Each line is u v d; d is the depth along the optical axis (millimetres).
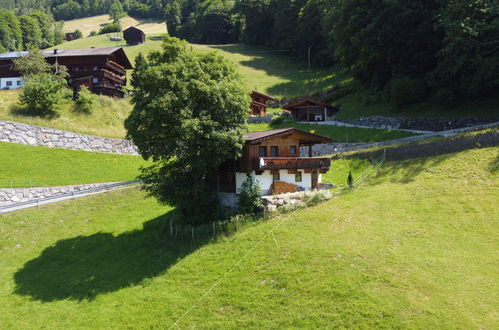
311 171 35031
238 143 29625
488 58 47188
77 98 59375
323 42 114750
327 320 18078
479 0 47500
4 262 27875
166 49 31969
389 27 60906
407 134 51438
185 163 29766
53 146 48000
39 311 22625
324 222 27188
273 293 20766
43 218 34000
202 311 20812
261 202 30219
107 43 157375
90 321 21453
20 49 150625
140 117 27453
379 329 17000
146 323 20766
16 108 51719
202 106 29328
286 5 128625
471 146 33938
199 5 175500
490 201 26031
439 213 26031
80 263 28000
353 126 60562
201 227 29188
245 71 112312
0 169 40750
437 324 16766
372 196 30750
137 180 43375
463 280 19297
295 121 69688
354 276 20516
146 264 27172
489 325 16438
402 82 59188
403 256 21672
